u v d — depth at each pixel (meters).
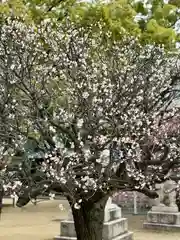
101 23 7.43
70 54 6.15
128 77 6.10
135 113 5.78
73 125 5.79
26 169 5.56
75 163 5.52
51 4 8.56
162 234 14.05
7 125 5.74
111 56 6.77
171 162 6.08
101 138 5.47
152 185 6.88
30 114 5.87
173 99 7.39
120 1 7.61
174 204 14.98
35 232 14.62
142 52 6.88
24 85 5.75
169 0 8.74
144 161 6.11
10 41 6.18
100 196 6.36
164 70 6.97
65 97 6.12
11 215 18.77
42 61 6.36
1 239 13.38
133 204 19.00
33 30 6.54
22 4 7.63
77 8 7.84
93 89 5.80
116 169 6.26
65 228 12.77
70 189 5.47
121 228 12.87
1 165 5.58
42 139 5.88
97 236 6.74
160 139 6.32
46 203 22.66
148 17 8.52
